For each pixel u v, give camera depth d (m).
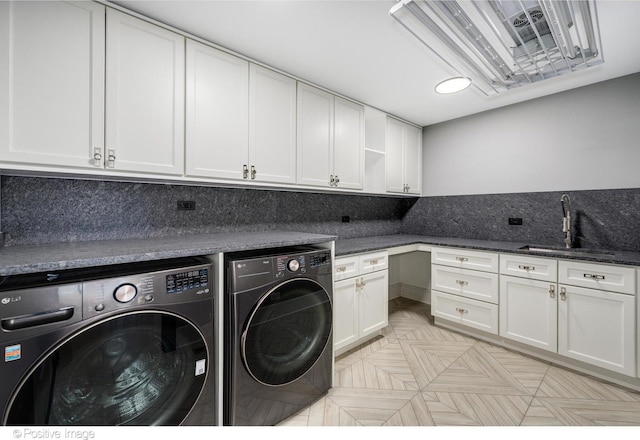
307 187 2.22
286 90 2.04
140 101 1.43
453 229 3.13
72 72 1.25
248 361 1.33
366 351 2.24
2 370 0.82
